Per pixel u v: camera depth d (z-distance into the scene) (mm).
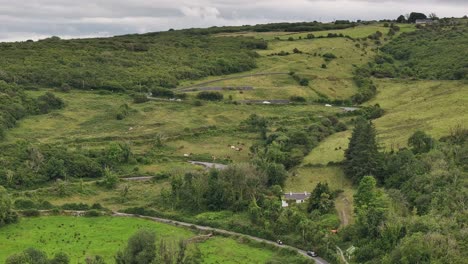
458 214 118188
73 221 146875
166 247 111625
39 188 168625
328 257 122000
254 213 144625
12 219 143250
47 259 106750
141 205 159000
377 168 164000
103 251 125188
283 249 128250
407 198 138375
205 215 150125
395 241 113562
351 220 140250
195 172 168375
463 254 101812
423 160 156125
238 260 122812
